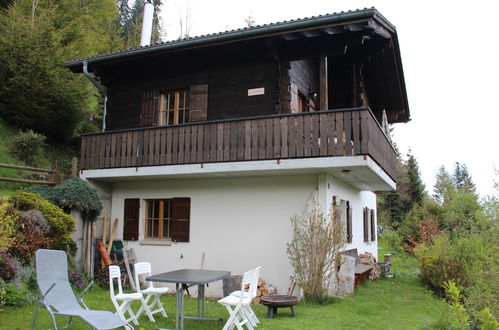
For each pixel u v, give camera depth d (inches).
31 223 324.2
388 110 624.7
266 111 403.9
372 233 655.1
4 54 563.2
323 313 302.2
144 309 284.4
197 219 416.2
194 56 442.3
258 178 396.8
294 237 367.9
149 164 404.2
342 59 498.3
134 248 439.8
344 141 331.3
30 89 569.9
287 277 374.0
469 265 375.9
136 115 472.4
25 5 665.0
